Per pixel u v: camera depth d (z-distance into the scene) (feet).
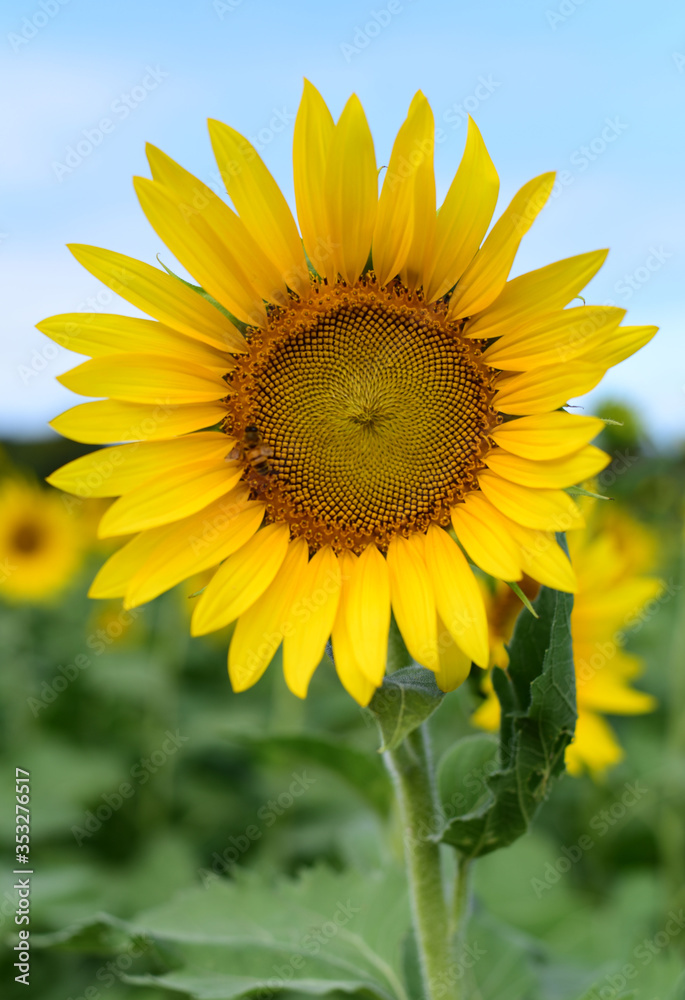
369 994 1.92
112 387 1.80
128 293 1.79
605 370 1.75
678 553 4.33
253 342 1.85
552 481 1.75
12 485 4.65
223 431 1.87
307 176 1.78
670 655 3.75
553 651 1.73
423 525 1.84
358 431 1.85
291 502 1.86
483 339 1.82
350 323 1.85
